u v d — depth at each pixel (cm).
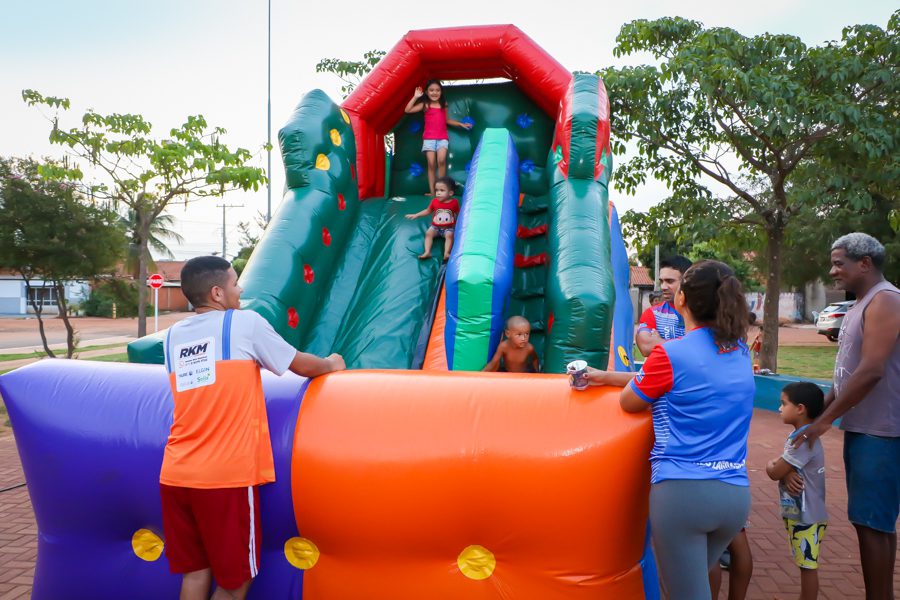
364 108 609
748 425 251
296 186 525
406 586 285
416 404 285
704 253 2792
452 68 638
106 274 1299
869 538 328
